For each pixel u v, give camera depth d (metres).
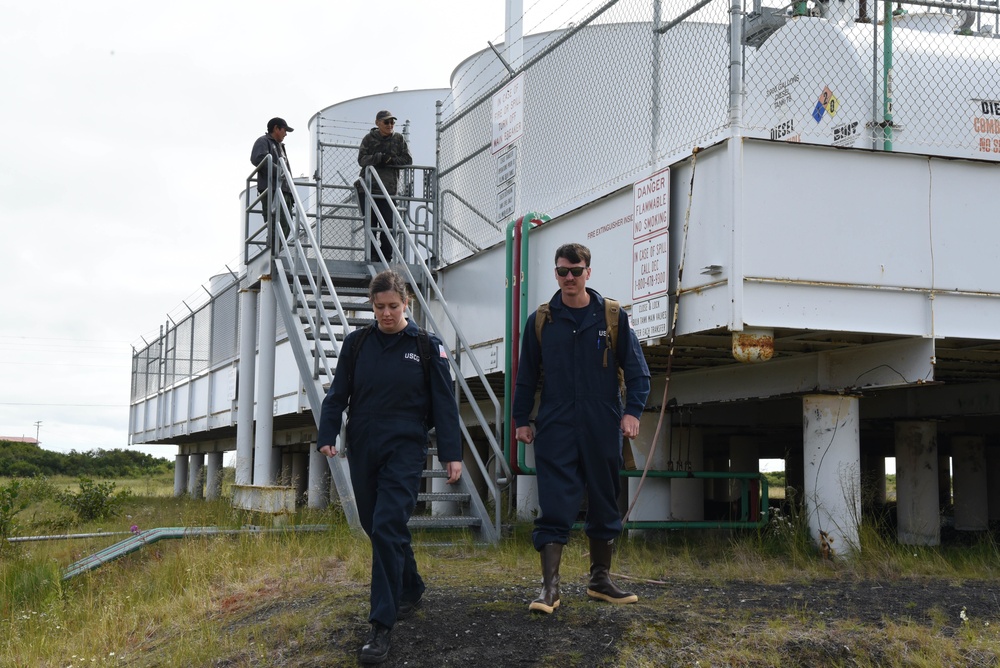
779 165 6.90
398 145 12.91
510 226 10.15
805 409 8.15
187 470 31.86
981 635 4.67
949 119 7.71
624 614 5.04
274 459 24.14
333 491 17.75
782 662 4.42
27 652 5.82
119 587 7.45
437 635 4.86
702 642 4.62
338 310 9.85
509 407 9.92
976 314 7.27
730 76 6.95
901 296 7.11
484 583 6.12
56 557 9.61
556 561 5.14
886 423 11.15
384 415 4.89
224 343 20.73
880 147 7.41
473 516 8.77
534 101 10.27
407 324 5.03
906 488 10.02
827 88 7.70
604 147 8.87
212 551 7.83
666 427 10.11
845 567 7.02
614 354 5.18
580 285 5.17
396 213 11.52
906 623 4.85
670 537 9.58
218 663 4.93
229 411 19.89
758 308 6.75
